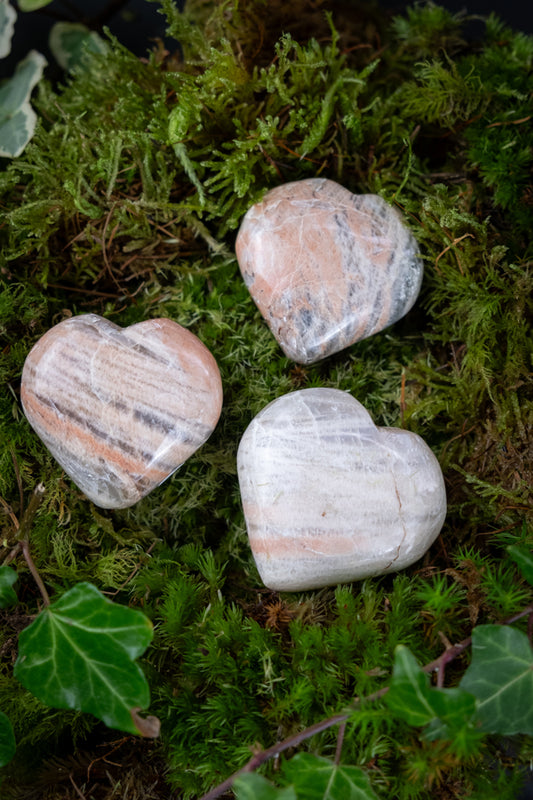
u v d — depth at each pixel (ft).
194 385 0.85
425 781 0.78
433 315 0.93
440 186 0.90
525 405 0.89
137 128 0.92
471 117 0.94
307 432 0.83
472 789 0.80
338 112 0.93
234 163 0.88
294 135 0.93
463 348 0.93
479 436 0.90
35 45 1.05
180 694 0.83
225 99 0.90
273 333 0.90
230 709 0.81
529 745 0.81
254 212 0.89
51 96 0.99
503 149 0.91
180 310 0.93
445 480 0.90
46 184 0.93
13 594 0.80
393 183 0.93
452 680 0.82
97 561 0.87
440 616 0.82
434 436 0.93
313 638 0.82
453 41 1.00
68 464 0.85
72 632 0.77
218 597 0.86
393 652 0.81
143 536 0.89
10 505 0.88
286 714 0.81
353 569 0.83
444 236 0.89
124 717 0.76
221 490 0.92
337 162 0.94
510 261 0.91
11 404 0.90
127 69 0.95
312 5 0.98
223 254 0.94
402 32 1.01
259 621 0.87
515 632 0.75
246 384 0.92
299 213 0.88
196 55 0.95
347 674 0.82
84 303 0.95
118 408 0.83
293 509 0.82
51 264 0.93
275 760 0.79
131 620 0.76
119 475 0.84
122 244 0.94
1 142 0.95
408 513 0.83
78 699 0.76
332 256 0.87
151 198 0.92
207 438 0.87
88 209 0.90
